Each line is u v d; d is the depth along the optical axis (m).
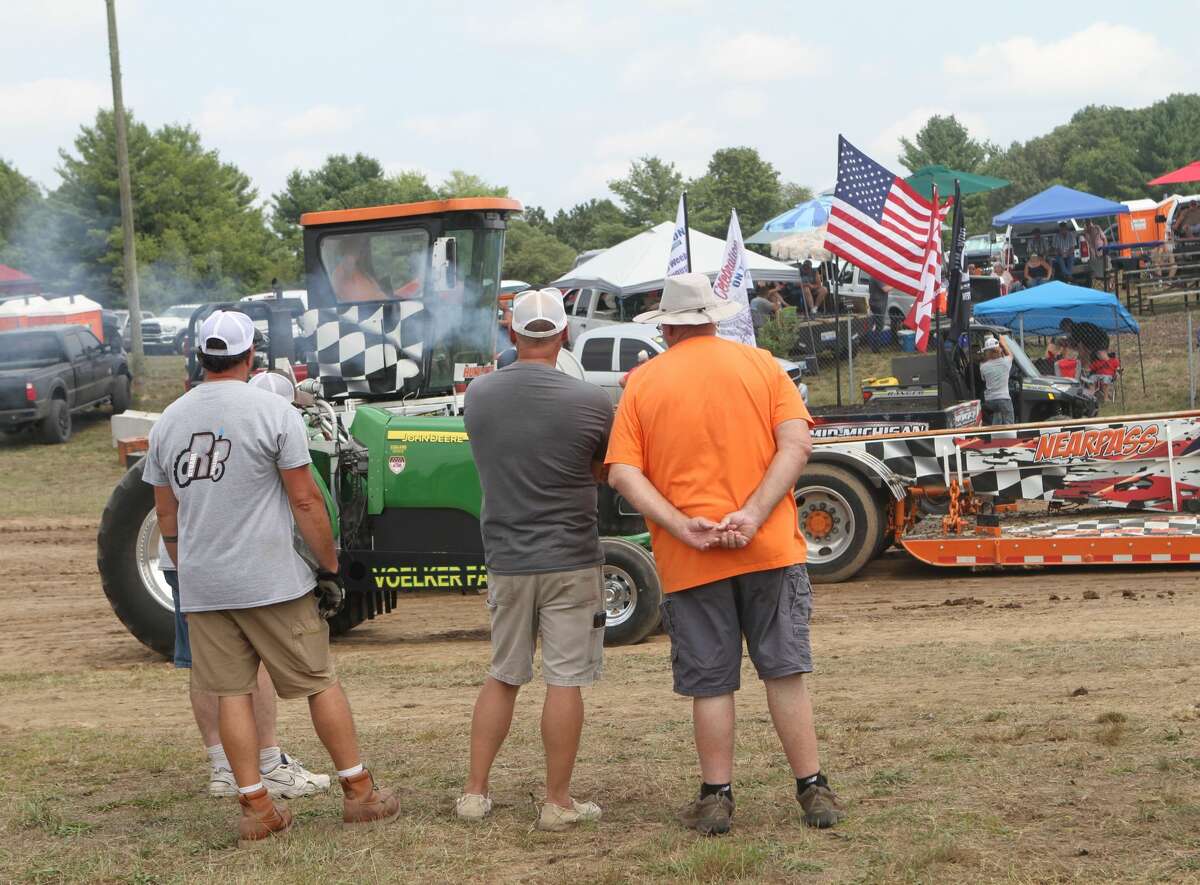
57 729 7.80
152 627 10.42
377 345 11.73
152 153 77.44
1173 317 33.28
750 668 9.09
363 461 10.12
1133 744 5.68
